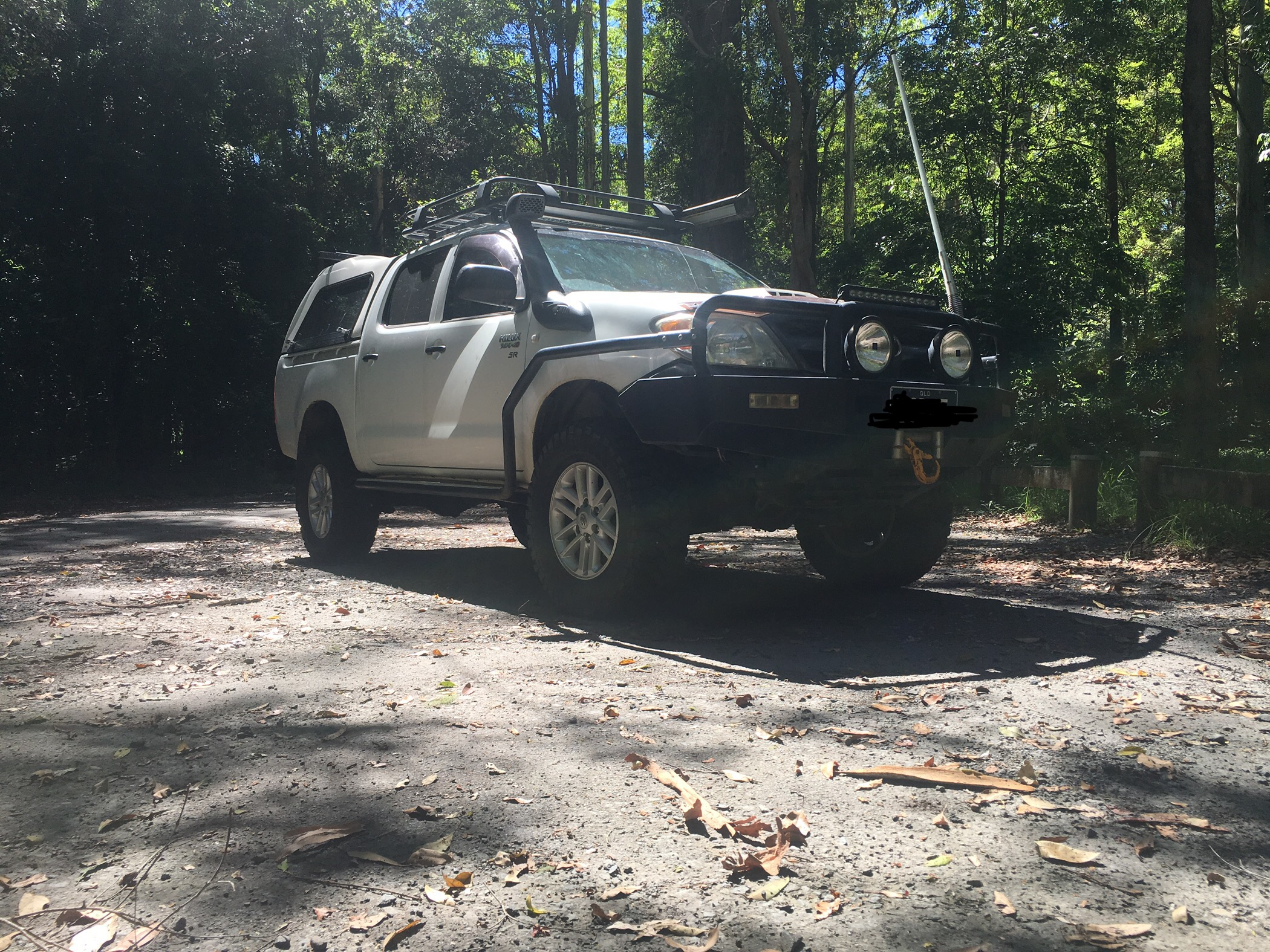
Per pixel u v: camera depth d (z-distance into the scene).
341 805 2.62
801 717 3.35
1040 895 2.11
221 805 2.63
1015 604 5.35
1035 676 3.86
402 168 33.28
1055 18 16.95
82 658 4.29
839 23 18.52
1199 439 11.80
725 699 3.56
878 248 18.94
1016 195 17.39
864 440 4.52
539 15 34.44
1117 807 2.58
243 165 20.94
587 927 1.99
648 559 4.66
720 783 2.74
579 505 4.97
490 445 5.66
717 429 4.27
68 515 13.52
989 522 9.82
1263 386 16.97
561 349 4.98
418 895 2.13
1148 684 3.74
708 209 6.74
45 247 19.36
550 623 4.92
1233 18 19.39
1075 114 17.61
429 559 7.63
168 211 19.47
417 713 3.44
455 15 33.19
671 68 20.89
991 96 16.88
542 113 36.22
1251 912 2.04
